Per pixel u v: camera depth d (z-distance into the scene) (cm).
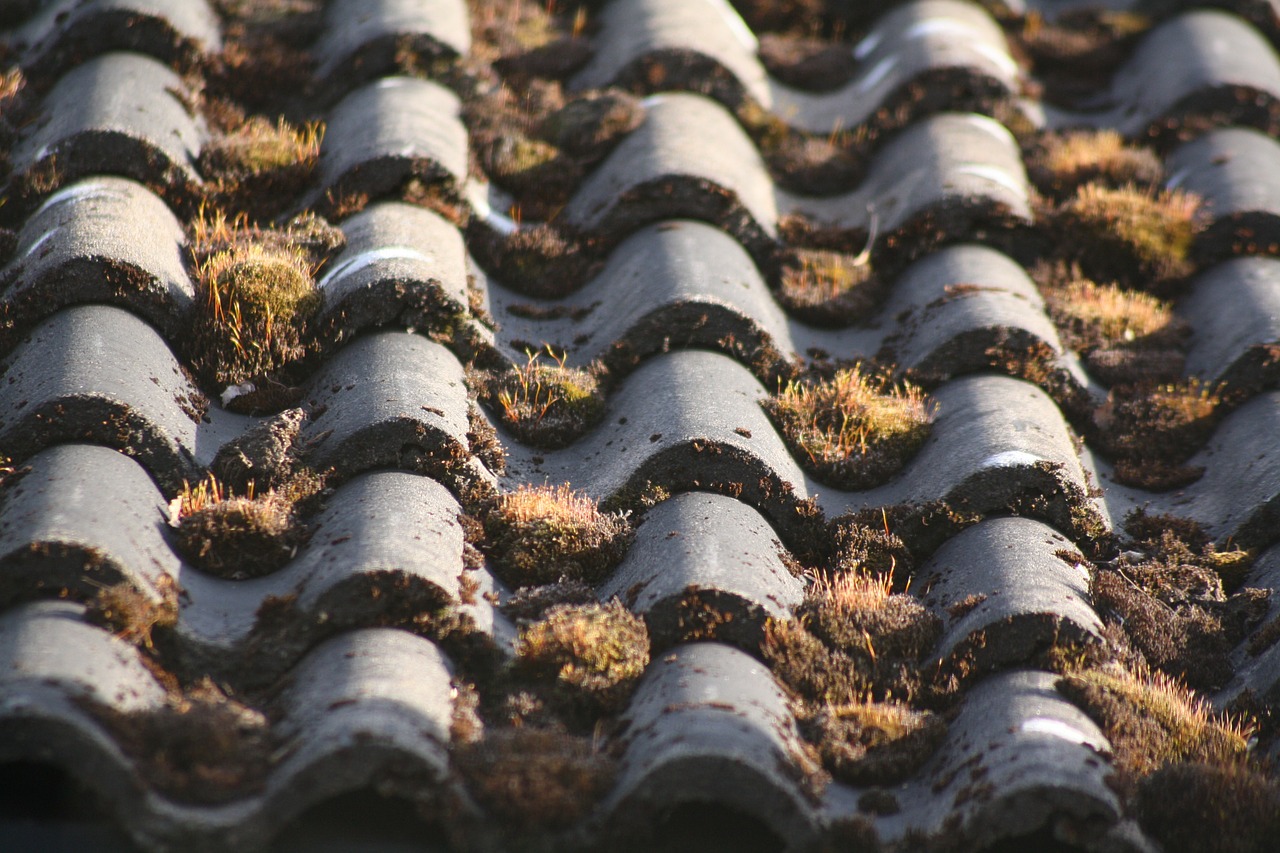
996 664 1416
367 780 1111
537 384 1756
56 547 1234
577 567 1508
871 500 1680
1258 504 1644
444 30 2300
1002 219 2077
